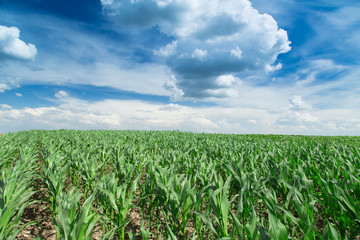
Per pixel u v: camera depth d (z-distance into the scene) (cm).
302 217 208
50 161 443
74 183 509
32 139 1091
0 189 281
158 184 288
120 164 447
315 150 613
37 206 393
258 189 303
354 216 230
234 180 361
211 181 338
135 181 299
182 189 275
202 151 691
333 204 263
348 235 269
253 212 183
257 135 1875
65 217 200
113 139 1112
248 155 513
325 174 381
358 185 297
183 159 512
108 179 336
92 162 418
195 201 264
